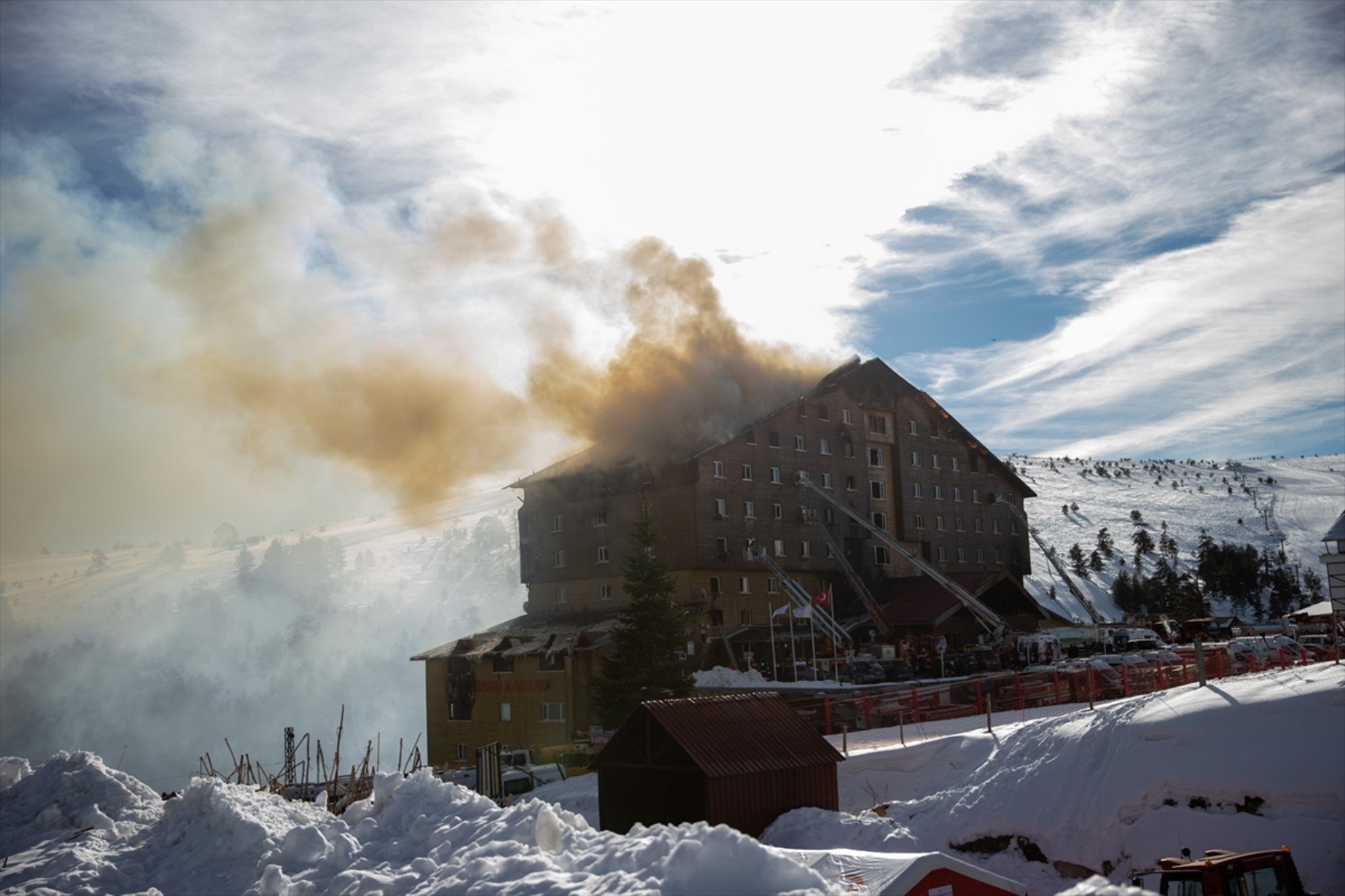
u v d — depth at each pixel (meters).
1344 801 19.33
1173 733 22.95
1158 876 16.14
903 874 13.53
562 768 44.72
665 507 69.31
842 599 75.19
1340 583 26.95
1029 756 25.50
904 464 83.88
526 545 77.44
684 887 10.74
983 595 75.88
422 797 15.45
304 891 13.23
